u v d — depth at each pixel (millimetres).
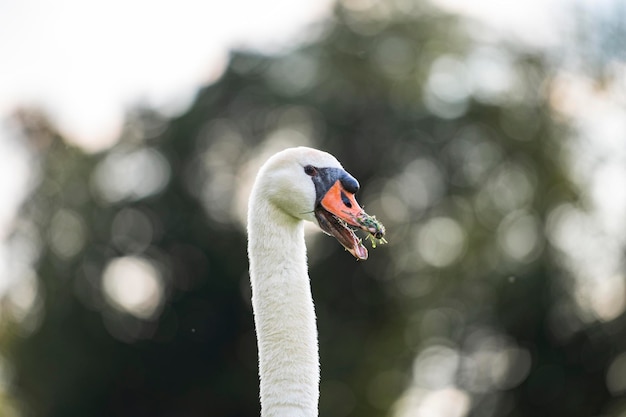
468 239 36844
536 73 37406
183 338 37781
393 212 37781
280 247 8156
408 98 38000
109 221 36656
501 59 38031
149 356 37750
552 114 37594
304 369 7988
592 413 35719
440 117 37875
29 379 36469
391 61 38812
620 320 34812
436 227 37875
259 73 37719
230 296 37875
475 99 37844
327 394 36562
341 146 38406
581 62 36156
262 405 8023
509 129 37594
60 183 36562
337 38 38844
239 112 38125
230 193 37656
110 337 37000
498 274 36062
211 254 37500
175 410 38719
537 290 35438
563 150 37156
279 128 38094
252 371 38250
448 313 36906
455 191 37438
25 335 36281
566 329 35750
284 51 38812
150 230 37438
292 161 8234
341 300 37219
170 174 37500
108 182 37000
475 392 36625
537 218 36188
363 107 37969
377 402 36750
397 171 38344
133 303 37781
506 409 36469
